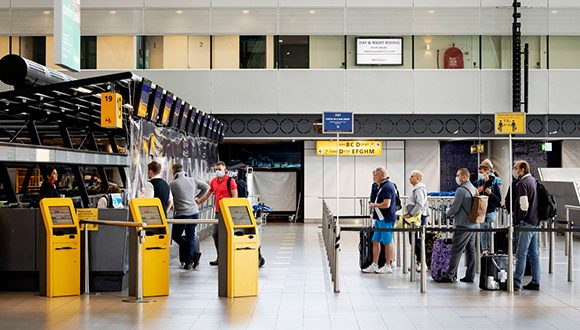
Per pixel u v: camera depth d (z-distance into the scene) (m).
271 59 27.75
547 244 20.64
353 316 10.00
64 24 13.24
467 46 27.73
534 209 12.23
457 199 12.72
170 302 11.03
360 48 27.70
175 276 13.74
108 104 12.56
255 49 27.72
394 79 27.70
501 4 27.61
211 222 11.68
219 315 10.02
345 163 29.75
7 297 11.47
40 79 13.27
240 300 11.23
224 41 27.70
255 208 16.44
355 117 27.86
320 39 27.78
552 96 27.62
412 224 14.05
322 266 15.55
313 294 11.80
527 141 29.50
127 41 27.52
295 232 25.25
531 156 29.56
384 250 14.59
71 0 13.58
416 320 9.74
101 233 11.96
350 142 29.41
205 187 15.66
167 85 27.56
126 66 27.47
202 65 27.72
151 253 11.56
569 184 23.09
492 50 27.73
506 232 12.87
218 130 26.09
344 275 14.05
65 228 11.60
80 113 17.11
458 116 27.78
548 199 12.27
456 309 10.55
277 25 27.70
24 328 9.19
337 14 27.69
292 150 32.38
